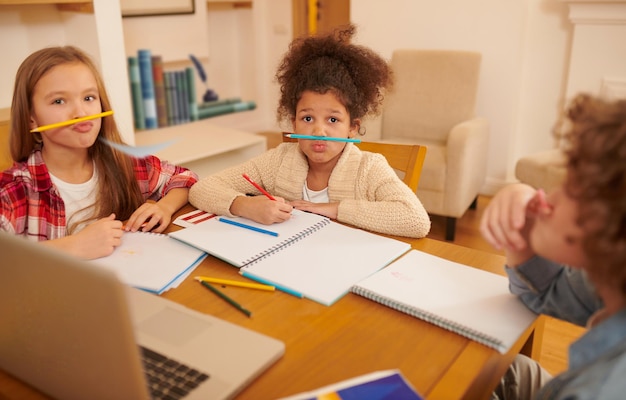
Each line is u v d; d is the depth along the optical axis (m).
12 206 1.14
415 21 3.47
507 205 0.76
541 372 1.01
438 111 3.15
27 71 1.14
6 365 0.74
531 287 0.83
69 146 1.18
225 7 4.60
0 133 2.19
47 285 0.62
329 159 1.33
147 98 3.79
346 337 0.80
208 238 1.10
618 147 0.53
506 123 3.32
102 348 0.60
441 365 0.74
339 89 1.28
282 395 0.68
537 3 3.17
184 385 0.68
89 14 2.63
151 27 3.87
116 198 1.30
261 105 4.96
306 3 4.57
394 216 1.16
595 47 3.00
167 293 0.92
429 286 0.92
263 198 1.23
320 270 0.98
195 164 3.05
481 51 3.29
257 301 0.90
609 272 0.58
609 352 0.61
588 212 0.56
